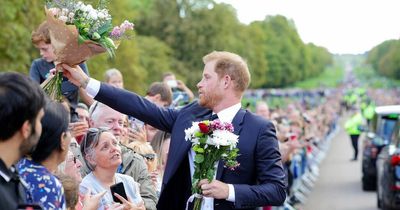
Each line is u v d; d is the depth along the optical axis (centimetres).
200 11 6188
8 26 2048
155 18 6066
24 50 2089
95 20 480
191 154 507
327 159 3027
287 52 13712
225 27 6569
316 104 6731
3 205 329
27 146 348
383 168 1365
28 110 343
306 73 16550
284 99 7700
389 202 1305
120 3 2920
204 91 512
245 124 508
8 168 341
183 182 512
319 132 3036
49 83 498
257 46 10375
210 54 521
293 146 1120
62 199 380
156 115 524
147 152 678
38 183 372
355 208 1593
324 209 1570
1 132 340
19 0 2075
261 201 491
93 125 659
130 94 523
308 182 1906
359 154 3281
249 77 518
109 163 546
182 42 6100
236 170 497
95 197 466
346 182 2127
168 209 513
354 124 2944
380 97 9031
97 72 2606
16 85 343
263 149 501
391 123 1758
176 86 1134
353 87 16650
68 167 501
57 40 481
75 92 674
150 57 4772
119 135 656
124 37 494
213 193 482
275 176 497
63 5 476
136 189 566
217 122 483
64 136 394
